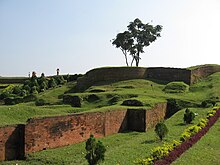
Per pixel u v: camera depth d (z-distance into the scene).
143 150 13.55
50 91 40.69
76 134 16.77
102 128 18.94
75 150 14.80
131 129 22.09
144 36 60.91
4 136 13.45
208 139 16.08
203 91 34.41
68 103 29.69
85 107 28.09
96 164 11.41
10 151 13.62
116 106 22.92
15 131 13.88
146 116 21.86
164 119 26.52
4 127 13.48
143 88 35.09
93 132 18.09
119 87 35.69
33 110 19.67
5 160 13.39
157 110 24.73
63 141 15.85
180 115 23.27
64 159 13.11
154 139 16.09
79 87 41.41
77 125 16.86
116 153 13.09
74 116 16.69
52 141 15.23
